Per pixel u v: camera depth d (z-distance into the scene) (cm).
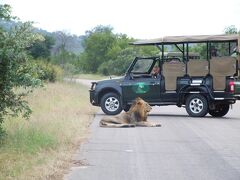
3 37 1127
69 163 1053
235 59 2028
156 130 1616
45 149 1152
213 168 1023
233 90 2031
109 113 2142
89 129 1620
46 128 1389
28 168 953
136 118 1734
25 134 1242
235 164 1065
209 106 2069
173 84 2095
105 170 998
